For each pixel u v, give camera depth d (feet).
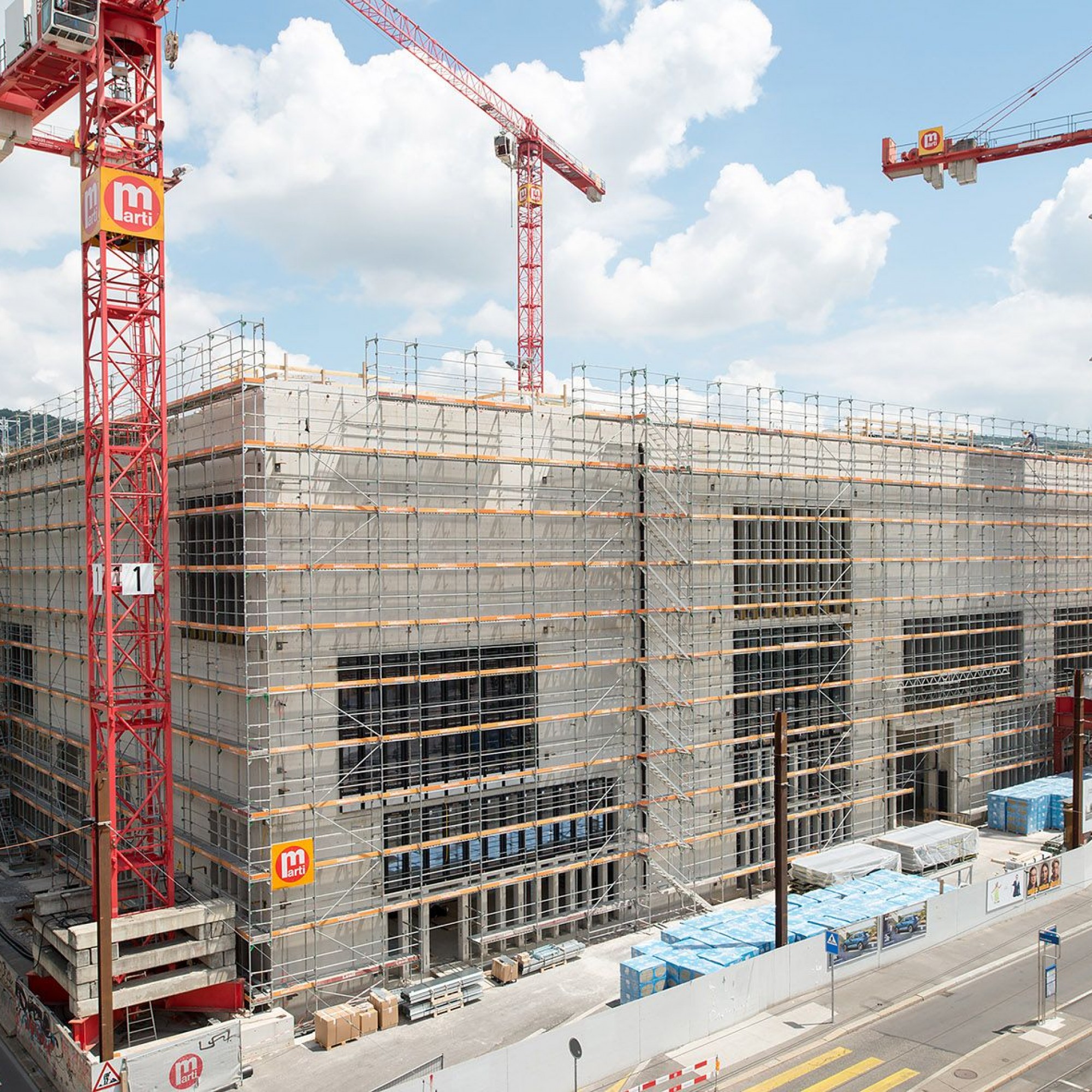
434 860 139.13
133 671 154.30
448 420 139.95
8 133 148.97
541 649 148.77
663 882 159.43
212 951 120.37
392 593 134.51
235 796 131.44
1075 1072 106.22
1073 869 169.07
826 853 174.40
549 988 133.28
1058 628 235.81
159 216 131.54
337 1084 109.19
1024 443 245.04
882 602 193.67
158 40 134.00
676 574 163.02
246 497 125.80
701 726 165.78
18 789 205.98
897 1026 118.01
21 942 143.23
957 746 211.20
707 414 169.68
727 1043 113.91
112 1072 99.76
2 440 215.31
